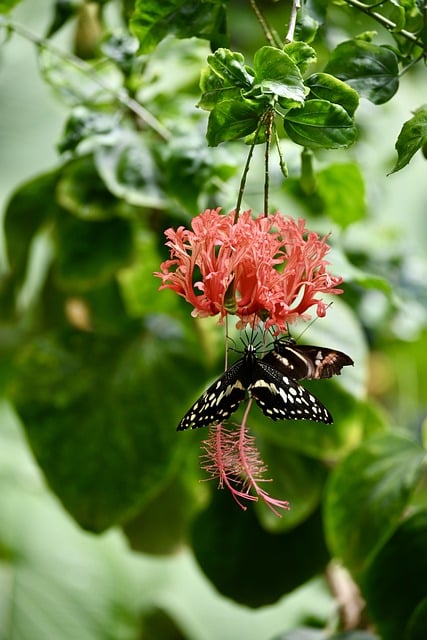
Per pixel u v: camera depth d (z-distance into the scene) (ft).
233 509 4.63
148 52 3.89
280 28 5.02
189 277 3.59
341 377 4.41
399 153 3.63
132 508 4.48
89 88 4.55
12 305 4.88
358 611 4.56
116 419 4.54
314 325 4.42
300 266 3.59
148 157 4.43
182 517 4.75
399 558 4.25
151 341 4.63
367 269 4.92
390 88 3.81
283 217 3.62
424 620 4.09
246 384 3.54
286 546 4.60
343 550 4.25
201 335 4.50
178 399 4.56
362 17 4.00
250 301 3.58
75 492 4.49
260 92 3.56
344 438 4.41
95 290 4.89
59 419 4.54
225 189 4.30
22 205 4.70
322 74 3.61
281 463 4.55
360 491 4.27
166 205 4.46
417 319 4.86
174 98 4.59
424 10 3.81
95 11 4.66
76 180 4.58
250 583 4.59
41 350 4.60
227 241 3.56
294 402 3.51
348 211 4.49
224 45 3.89
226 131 3.62
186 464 4.68
